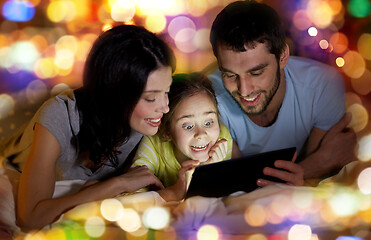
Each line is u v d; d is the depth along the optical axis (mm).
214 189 1662
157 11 4285
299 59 2162
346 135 2111
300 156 2225
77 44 3836
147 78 1592
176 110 1858
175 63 1709
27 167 1611
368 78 2889
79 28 4098
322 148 2096
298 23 3377
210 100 1885
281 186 1540
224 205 1510
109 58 1602
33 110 2828
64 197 1573
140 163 1935
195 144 1871
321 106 2092
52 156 1650
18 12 4105
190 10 4309
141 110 1652
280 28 1892
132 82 1592
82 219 1494
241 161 1659
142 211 1526
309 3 3447
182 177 1785
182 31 4027
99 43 1639
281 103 2055
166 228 1430
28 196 1563
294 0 3504
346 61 3055
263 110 1935
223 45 1829
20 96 3004
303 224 1414
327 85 2078
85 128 1733
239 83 1877
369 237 1368
